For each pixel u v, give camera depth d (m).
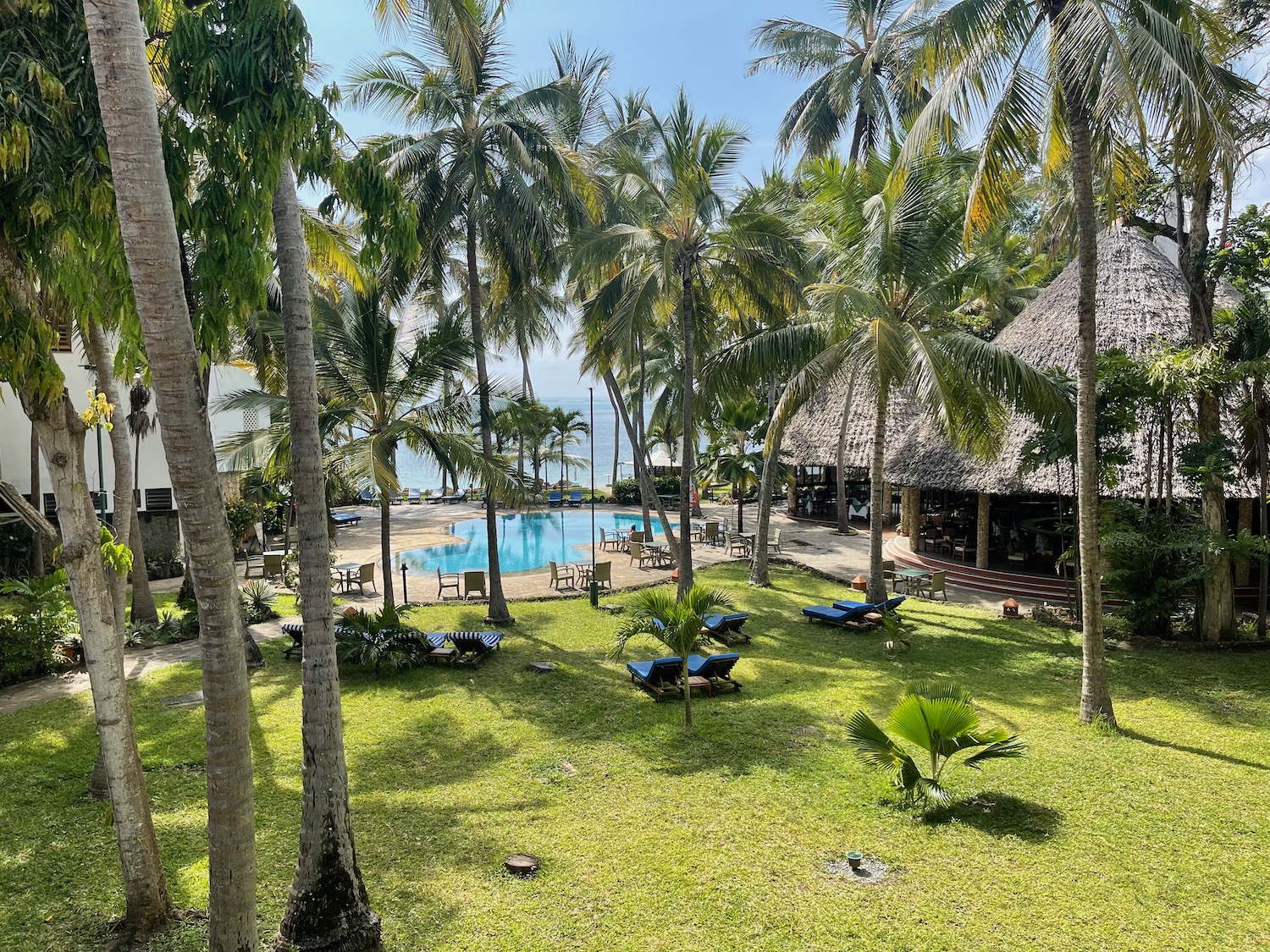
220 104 5.08
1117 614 16.28
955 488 18.61
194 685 12.83
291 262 6.39
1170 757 9.48
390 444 15.98
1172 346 13.61
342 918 6.07
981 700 11.77
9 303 5.38
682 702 12.07
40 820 8.24
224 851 4.89
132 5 4.26
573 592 20.83
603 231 17.02
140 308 4.37
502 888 6.92
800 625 16.77
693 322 20.20
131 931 6.24
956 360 14.60
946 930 6.21
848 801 8.54
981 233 11.60
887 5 25.64
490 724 11.20
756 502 40.56
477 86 15.19
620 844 7.68
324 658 6.22
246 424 25.31
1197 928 6.21
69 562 5.88
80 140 5.11
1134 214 16.28
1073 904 6.55
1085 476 10.51
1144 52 8.85
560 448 45.59
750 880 6.98
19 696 12.50
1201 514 14.72
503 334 23.78
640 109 22.30
